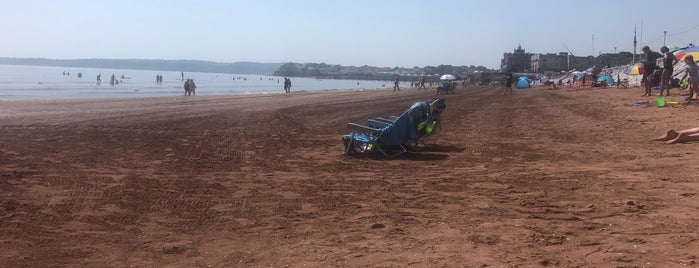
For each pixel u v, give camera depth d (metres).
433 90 58.84
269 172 8.70
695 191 6.52
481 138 12.52
